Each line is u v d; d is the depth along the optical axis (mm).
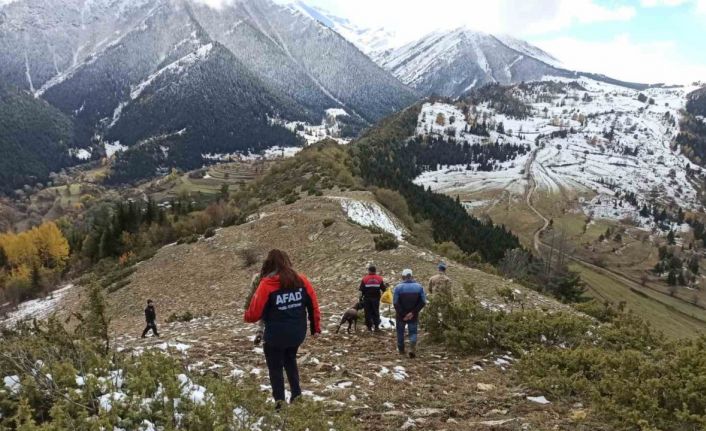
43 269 67250
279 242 36719
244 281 31469
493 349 10875
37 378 4141
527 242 197125
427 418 6363
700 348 8477
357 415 6340
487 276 23984
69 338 5699
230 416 4191
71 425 3543
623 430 6176
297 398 5191
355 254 29203
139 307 31438
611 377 7703
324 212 41938
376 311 13492
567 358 8930
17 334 6266
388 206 55844
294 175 70125
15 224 179625
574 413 6703
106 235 65875
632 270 182500
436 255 29156
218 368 8203
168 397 4191
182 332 15625
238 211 57281
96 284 7527
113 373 4672
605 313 18547
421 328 13133
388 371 8852
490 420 6383
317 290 23234
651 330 12508
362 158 94062
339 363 9383
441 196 98062
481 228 82250
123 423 3762
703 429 5887
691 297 154625
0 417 3697
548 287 54156
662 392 6805
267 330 5688
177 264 38531
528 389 7965
